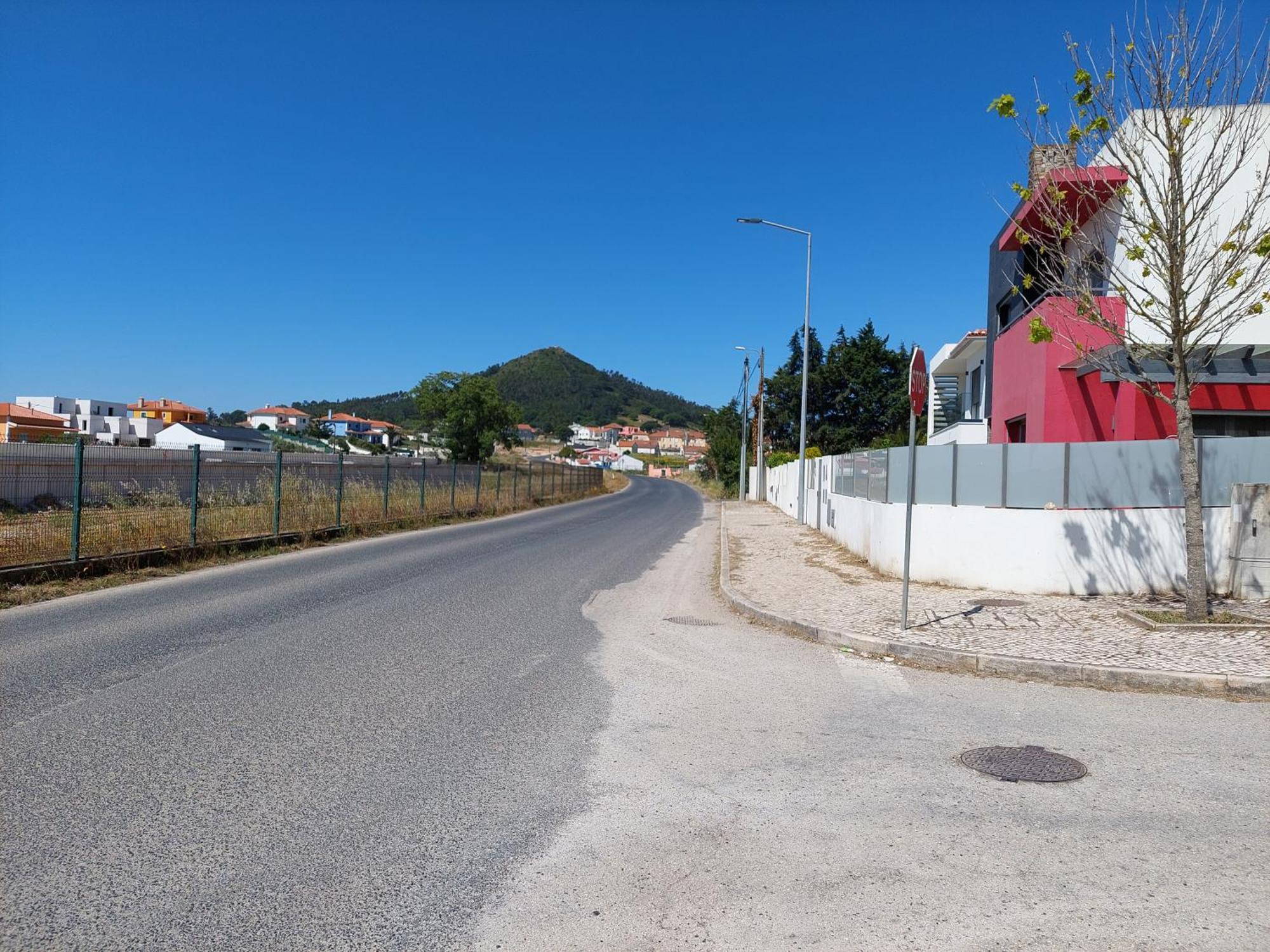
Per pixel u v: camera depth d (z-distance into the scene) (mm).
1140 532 10930
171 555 13891
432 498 26188
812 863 3791
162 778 4637
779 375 56844
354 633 8828
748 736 5695
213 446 61031
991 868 3738
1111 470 11078
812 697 6770
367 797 4461
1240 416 13719
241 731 5492
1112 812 4387
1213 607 9719
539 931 3197
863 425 53812
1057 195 10141
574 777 4832
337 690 6555
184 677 6812
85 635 8438
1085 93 8820
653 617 10516
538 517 30766
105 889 3426
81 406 86250
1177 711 6383
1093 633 8633
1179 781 4852
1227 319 9141
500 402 71812
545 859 3789
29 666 7105
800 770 5004
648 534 24562
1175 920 3301
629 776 4863
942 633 8734
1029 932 3215
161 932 3129
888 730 5863
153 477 19625
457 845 3910
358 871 3631
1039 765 5125
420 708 6125
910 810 4406
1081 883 3604
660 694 6758
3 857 3678
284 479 20312
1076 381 14008
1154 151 11656
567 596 11984
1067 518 11172
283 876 3570
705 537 23984
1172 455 10906
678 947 3104
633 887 3549
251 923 3199
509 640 8719
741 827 4176
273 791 4488
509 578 13656
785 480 35906
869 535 15148
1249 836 4082
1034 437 14875
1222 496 10820
